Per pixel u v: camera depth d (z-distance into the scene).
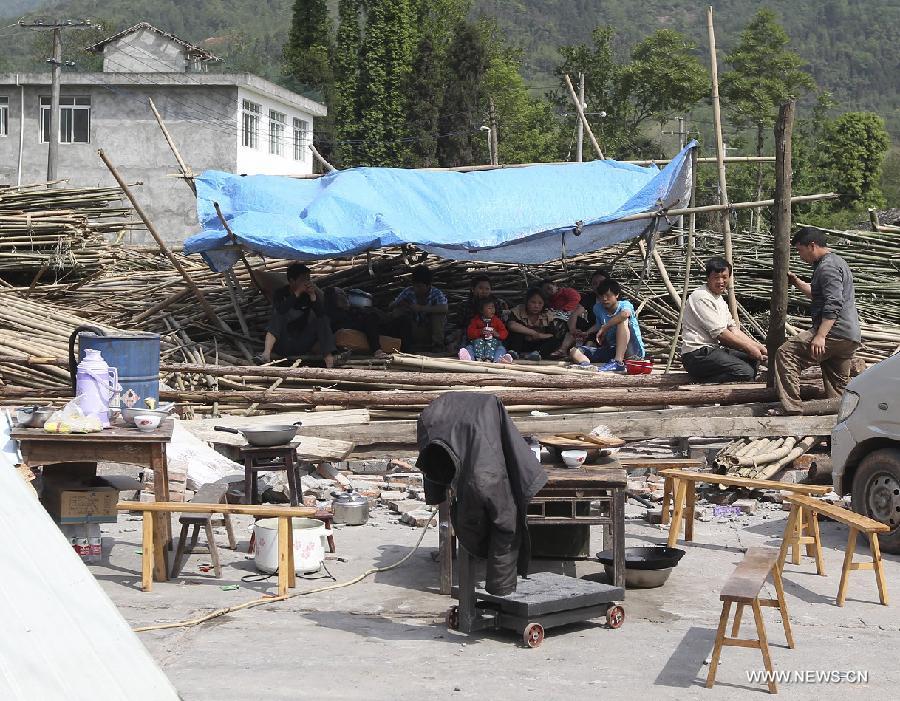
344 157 71.56
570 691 5.31
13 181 42.50
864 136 74.56
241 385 12.45
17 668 2.88
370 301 15.06
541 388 12.26
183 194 42.19
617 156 77.19
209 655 5.79
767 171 73.50
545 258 16.09
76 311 15.79
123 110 42.19
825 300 10.64
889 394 8.40
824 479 10.41
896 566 7.96
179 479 9.62
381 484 10.47
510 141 77.31
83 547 7.71
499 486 5.95
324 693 5.23
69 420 7.16
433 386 12.34
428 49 71.19
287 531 6.97
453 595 6.43
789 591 7.25
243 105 43.12
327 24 76.25
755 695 5.29
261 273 15.62
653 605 6.88
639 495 10.35
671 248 19.16
